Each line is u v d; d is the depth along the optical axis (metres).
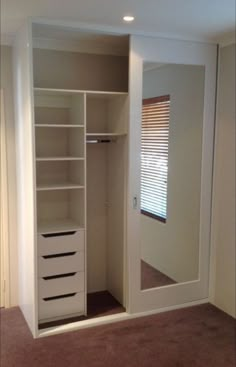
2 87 3.28
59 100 3.33
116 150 3.44
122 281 3.47
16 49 3.12
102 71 3.54
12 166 3.38
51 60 3.33
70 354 2.79
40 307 3.10
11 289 3.52
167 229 3.38
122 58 3.60
